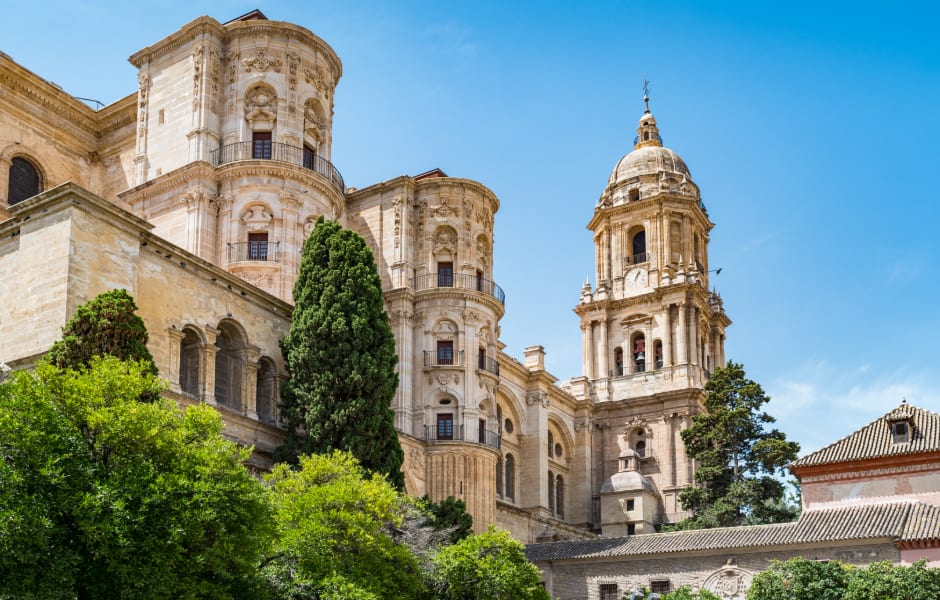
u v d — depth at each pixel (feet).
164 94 203.82
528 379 278.46
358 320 164.04
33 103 208.85
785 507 281.54
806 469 187.93
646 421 299.58
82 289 136.46
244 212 193.06
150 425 94.17
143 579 87.86
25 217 142.61
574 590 202.08
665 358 305.53
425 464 204.03
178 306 153.58
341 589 112.57
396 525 133.90
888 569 144.15
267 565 116.37
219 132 198.80
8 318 140.05
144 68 208.03
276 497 120.26
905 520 169.07
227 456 98.99
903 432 185.06
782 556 178.40
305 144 204.85
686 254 321.52
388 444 162.09
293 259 193.06
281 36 203.41
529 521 251.60
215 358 162.09
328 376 159.94
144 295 147.54
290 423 161.38
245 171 192.75
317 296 168.14
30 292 138.21
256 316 169.89
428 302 215.51
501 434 266.36
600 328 318.45
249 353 166.40
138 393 98.94
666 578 191.72
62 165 213.46
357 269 168.96
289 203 194.70
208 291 160.45
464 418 209.36
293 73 202.80
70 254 135.64
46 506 84.74
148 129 204.44
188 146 196.34
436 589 137.49
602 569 199.93
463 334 214.48
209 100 197.98
